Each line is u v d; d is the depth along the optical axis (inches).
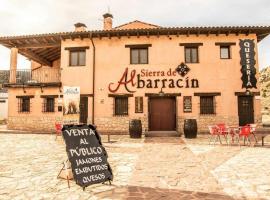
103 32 639.8
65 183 211.0
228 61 639.1
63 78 665.0
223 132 442.0
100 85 653.9
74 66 665.0
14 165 277.7
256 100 629.0
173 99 645.9
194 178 226.1
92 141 215.8
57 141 483.8
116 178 226.5
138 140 507.2
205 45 644.1
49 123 665.0
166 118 643.5
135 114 638.5
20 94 685.3
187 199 173.6
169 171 251.1
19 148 399.2
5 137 549.3
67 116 320.2
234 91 632.4
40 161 299.1
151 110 647.1
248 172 245.9
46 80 745.0
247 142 466.9
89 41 667.4
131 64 652.1
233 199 173.3
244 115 632.4
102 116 645.3
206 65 639.8
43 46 698.2
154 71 645.3
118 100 653.9
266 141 483.2
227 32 636.7
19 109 684.1
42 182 213.8
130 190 193.5
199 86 636.1
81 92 656.4
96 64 659.4
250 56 637.9
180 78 640.4
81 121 652.7
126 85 647.1
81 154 203.2
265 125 775.1
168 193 186.4
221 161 298.0
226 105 628.4
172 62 644.7
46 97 671.1
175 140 506.6
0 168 263.6
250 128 423.8
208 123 625.0
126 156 328.8
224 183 210.4
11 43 694.5
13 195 182.1
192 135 542.0
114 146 418.6
